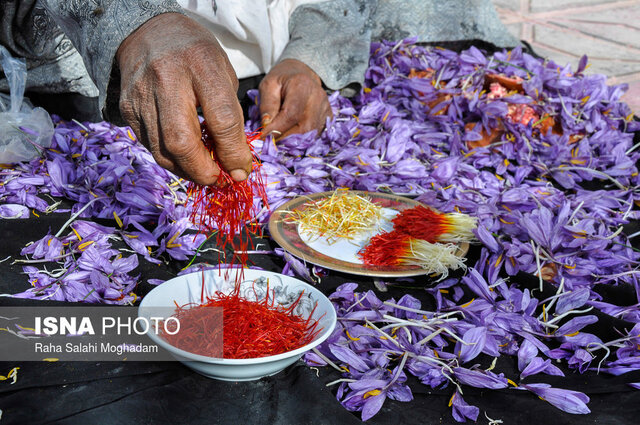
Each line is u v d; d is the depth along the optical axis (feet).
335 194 5.16
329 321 3.62
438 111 6.91
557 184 6.23
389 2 8.29
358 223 4.86
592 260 4.74
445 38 8.61
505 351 3.93
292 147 6.03
